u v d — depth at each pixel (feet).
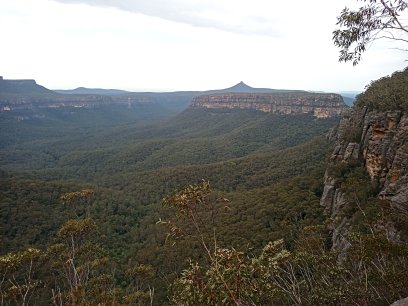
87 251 65.77
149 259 121.60
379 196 84.23
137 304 76.18
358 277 41.01
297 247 65.26
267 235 107.76
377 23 29.89
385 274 36.40
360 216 77.77
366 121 125.70
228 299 24.29
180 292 27.17
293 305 40.75
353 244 45.52
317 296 39.06
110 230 168.45
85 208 183.42
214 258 26.14
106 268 102.68
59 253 61.31
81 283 54.54
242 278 25.20
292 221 119.65
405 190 63.31
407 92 110.93
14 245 132.67
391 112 107.45
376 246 40.04
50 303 61.16
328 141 250.57
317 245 57.93
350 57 32.76
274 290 35.06
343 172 124.06
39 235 145.89
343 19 31.07
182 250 99.50
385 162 103.45
